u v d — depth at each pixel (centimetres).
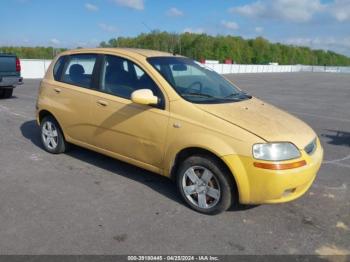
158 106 426
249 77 3638
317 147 418
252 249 336
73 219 377
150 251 326
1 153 589
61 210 396
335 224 390
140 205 416
